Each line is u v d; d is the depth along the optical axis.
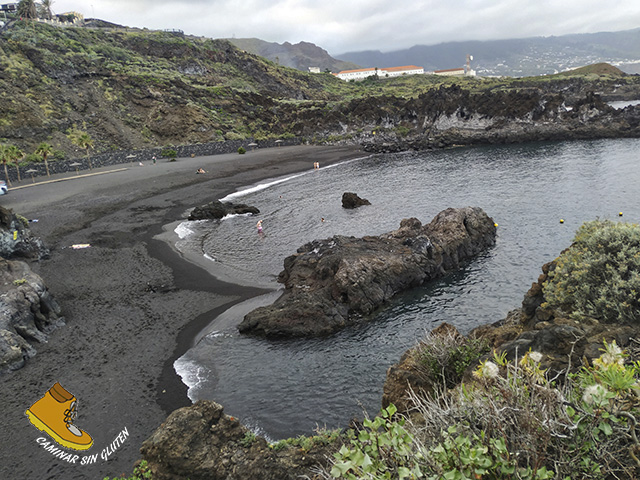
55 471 18.86
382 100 163.00
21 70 127.50
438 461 5.37
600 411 5.15
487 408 5.80
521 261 40.78
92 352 28.70
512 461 5.20
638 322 15.70
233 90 171.75
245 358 27.58
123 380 25.53
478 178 79.56
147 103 146.12
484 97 138.25
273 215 64.19
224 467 13.57
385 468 5.46
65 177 95.19
